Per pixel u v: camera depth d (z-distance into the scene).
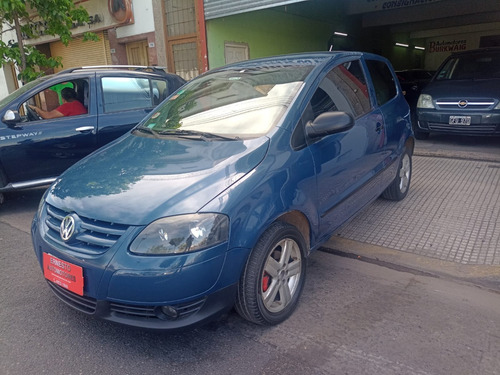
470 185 5.44
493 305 2.97
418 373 2.34
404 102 4.83
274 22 10.99
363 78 4.02
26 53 8.51
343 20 14.73
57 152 5.24
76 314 3.02
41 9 7.43
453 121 7.27
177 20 9.41
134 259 2.24
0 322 2.94
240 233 2.39
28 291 3.37
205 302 2.35
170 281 2.23
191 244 2.26
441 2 14.84
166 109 3.79
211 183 2.46
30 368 2.48
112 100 5.62
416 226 4.29
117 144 3.39
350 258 3.78
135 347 2.65
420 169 6.31
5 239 4.49
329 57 3.63
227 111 3.29
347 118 2.92
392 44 19.25
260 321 2.68
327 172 3.10
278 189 2.62
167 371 2.43
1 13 7.68
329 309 2.99
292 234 2.78
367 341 2.63
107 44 11.23
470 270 3.44
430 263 3.58
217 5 8.33
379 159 4.00
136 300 2.28
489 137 8.29
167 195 2.40
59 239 2.56
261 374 2.38
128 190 2.52
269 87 3.30
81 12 8.20
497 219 4.34
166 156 2.87
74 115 5.37
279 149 2.76
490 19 17.05
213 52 9.04
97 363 2.51
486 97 6.92
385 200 5.04
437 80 8.21
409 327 2.75
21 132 5.02
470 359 2.44
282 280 2.79
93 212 2.45
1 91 13.57
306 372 2.38
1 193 5.48
